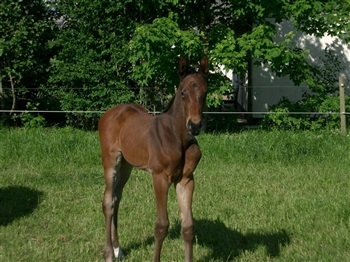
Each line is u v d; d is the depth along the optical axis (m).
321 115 13.47
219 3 13.98
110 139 5.63
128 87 13.43
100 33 13.15
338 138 11.26
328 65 14.91
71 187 8.56
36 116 13.79
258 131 12.61
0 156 10.27
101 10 13.16
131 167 5.84
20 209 7.41
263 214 6.98
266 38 12.32
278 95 16.27
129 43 12.27
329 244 5.85
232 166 9.91
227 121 13.70
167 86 12.70
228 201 7.65
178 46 11.95
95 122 13.84
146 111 5.77
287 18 13.15
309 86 13.49
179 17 13.04
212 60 12.37
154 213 7.16
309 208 7.14
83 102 13.30
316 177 9.02
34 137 11.03
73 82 13.42
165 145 4.73
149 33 11.55
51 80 13.22
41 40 13.34
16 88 13.43
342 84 11.90
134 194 8.08
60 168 9.80
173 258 5.57
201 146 10.69
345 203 7.21
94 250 5.87
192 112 4.44
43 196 8.05
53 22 13.74
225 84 12.78
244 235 6.24
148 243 6.11
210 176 9.13
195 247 5.86
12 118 13.51
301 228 6.38
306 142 10.85
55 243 6.02
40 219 6.96
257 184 8.62
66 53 13.30
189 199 4.82
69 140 10.82
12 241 6.08
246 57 13.42
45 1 13.66
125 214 7.10
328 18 12.87
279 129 13.11
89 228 6.59
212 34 12.87
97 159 10.30
